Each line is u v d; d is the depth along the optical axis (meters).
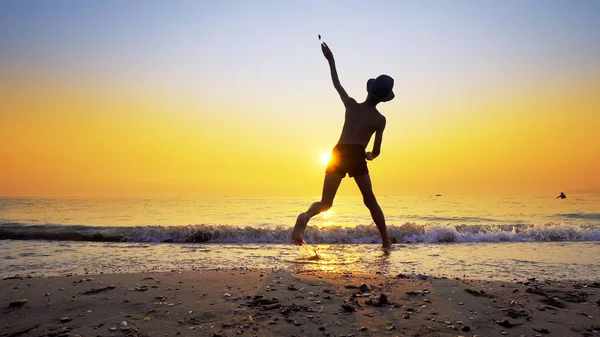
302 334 2.40
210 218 17.92
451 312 2.85
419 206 31.03
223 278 3.96
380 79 5.17
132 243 8.48
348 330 2.47
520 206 29.88
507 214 21.09
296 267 5.30
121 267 5.43
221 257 6.37
